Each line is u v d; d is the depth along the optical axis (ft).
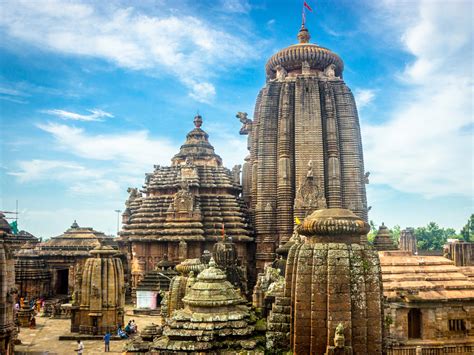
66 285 285.64
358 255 64.95
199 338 70.69
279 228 242.37
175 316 75.51
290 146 248.93
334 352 60.03
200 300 74.79
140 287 214.69
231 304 76.02
